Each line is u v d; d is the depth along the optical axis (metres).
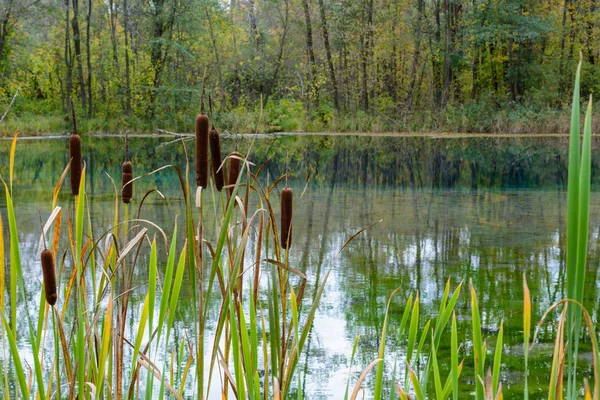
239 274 1.83
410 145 20.94
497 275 5.86
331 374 3.65
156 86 28.11
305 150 18.81
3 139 23.31
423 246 6.99
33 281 5.38
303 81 32.78
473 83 30.97
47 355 3.74
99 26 28.83
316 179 12.59
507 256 6.57
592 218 8.38
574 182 1.19
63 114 26.50
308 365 3.79
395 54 31.25
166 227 7.64
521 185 11.78
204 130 1.52
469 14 30.23
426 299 5.12
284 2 31.39
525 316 1.45
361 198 10.24
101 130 26.41
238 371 1.81
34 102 28.38
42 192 10.35
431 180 12.48
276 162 15.61
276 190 10.95
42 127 25.25
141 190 10.93
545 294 5.27
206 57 29.92
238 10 33.25
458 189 11.29
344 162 15.71
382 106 30.09
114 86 27.97
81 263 1.80
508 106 26.92
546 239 7.35
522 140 22.88
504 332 4.39
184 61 29.83
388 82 32.34
